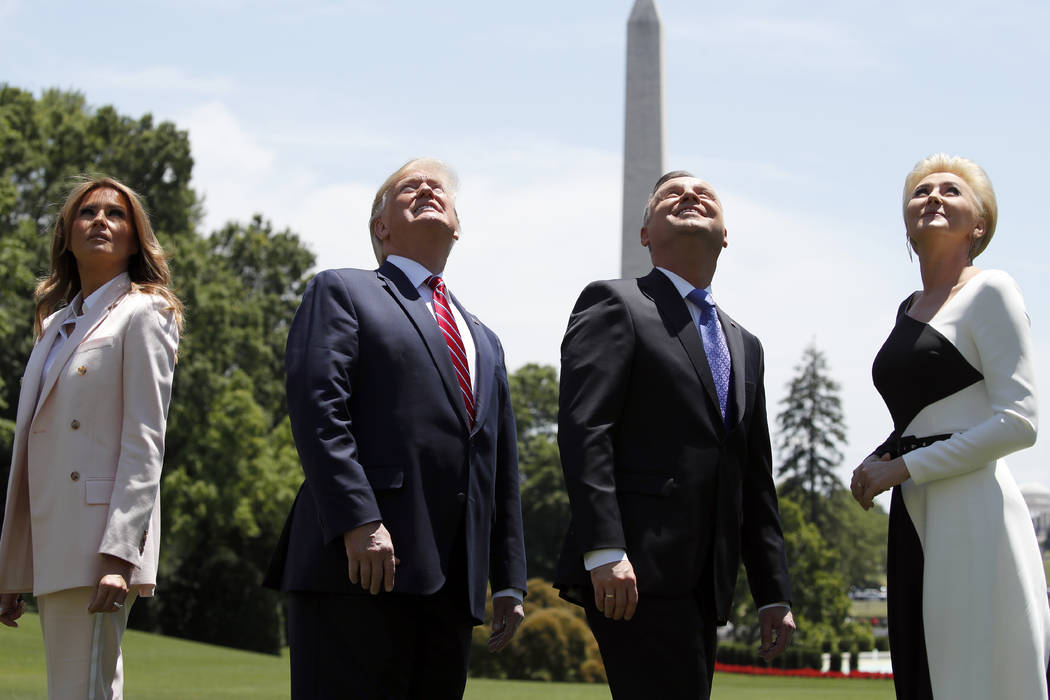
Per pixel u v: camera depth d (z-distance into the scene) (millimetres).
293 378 4883
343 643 4766
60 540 5004
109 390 5160
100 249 5336
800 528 49969
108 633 4996
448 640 5051
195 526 40344
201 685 16781
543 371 73750
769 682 28766
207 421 41094
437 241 5434
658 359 5156
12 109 40250
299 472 42281
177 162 42312
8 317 33000
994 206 5523
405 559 4824
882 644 54875
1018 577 4949
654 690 4918
